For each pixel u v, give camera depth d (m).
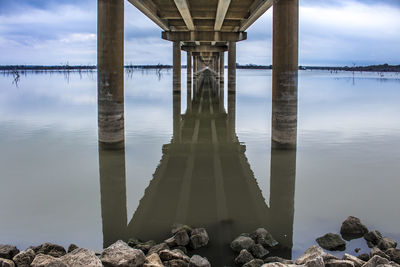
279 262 4.74
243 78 77.19
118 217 6.85
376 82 56.38
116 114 12.25
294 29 11.71
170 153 11.79
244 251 5.13
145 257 4.85
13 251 5.17
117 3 12.09
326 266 4.63
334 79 71.38
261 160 10.85
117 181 8.97
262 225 6.48
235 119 19.05
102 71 12.16
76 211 7.11
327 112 20.44
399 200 7.47
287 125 11.92
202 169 10.05
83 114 20.27
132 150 12.12
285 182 8.84
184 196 8.02
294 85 11.84
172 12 24.62
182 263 4.82
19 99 28.44
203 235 5.69
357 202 7.40
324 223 6.47
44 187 8.42
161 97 31.88
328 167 9.95
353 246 5.57
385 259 4.60
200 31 31.75
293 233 6.11
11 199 7.64
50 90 40.03
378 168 9.74
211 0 20.70
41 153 11.45
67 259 4.60
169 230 6.32
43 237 6.02
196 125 17.25
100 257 4.80
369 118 18.23
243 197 7.94
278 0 11.80
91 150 11.94
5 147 12.17
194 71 71.50
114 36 12.09
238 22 28.53
